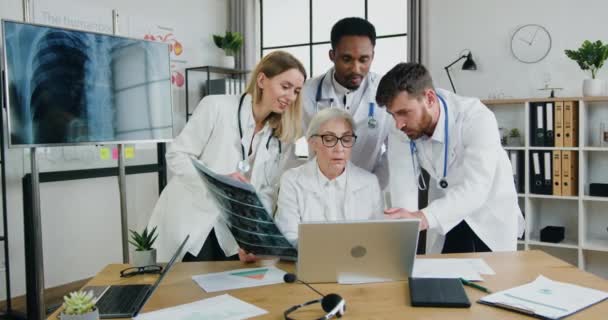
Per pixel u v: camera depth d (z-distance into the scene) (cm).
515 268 164
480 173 183
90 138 320
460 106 195
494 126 192
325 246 147
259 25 560
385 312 129
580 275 156
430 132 194
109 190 431
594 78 365
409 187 208
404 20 474
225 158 207
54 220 390
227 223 161
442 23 436
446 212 176
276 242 151
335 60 224
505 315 126
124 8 439
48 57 298
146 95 354
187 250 214
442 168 201
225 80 501
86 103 317
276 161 217
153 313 130
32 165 295
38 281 298
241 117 206
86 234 414
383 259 151
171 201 222
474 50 424
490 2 416
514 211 206
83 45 316
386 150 238
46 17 380
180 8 496
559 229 382
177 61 495
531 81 405
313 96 246
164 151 401
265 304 136
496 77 418
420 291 139
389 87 176
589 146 380
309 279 152
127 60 342
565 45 392
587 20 383
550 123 372
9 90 281
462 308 131
